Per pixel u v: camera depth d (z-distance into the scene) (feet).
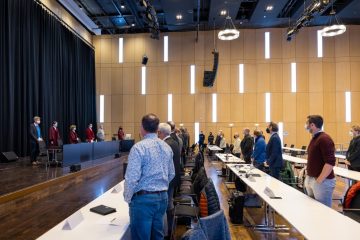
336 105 45.14
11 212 13.25
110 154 33.32
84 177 21.49
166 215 9.67
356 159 16.84
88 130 33.24
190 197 11.99
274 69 46.65
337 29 27.84
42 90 33.19
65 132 38.73
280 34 46.73
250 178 12.80
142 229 6.17
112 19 45.70
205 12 41.98
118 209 7.50
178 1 34.35
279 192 10.07
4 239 10.06
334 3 37.52
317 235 5.96
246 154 22.67
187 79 48.26
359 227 6.45
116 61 49.49
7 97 27.84
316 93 45.60
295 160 22.06
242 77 47.24
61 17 38.27
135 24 46.88
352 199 9.50
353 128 17.70
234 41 47.62
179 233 11.66
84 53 45.29
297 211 7.73
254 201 16.67
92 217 6.86
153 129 6.81
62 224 6.35
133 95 48.96
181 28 47.14
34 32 32.01
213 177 25.85
